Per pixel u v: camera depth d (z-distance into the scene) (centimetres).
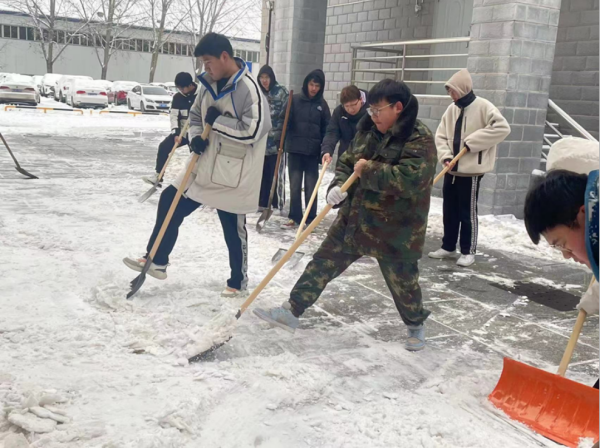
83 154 1311
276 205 830
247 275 498
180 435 257
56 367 312
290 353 349
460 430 272
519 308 468
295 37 1307
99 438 250
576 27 1070
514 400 296
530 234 173
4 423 255
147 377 308
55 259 512
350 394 308
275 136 770
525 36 812
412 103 325
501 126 558
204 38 397
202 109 426
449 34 1245
